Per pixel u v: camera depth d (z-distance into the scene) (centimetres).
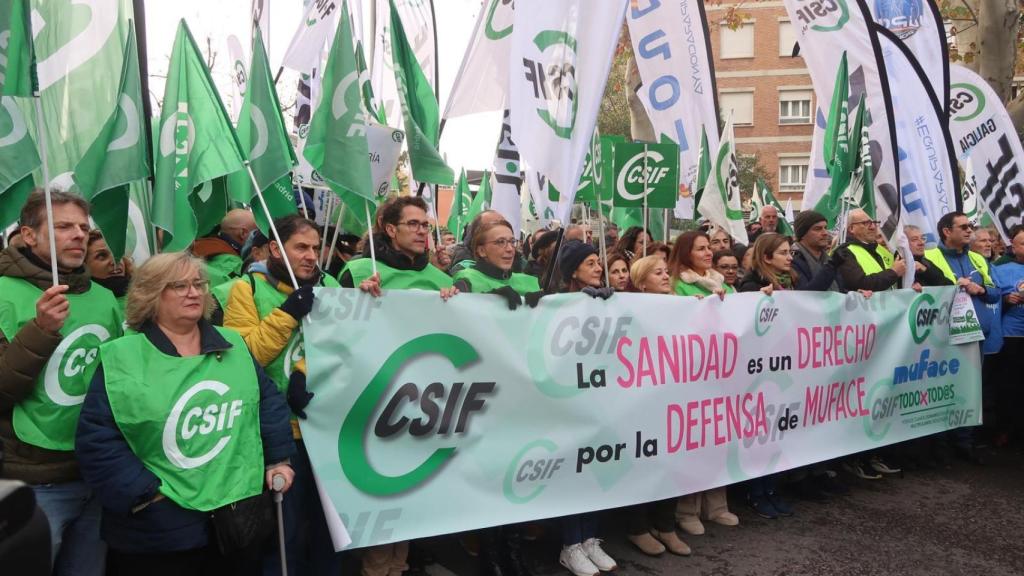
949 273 616
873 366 534
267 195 383
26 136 268
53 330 252
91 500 281
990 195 792
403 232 375
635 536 430
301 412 308
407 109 390
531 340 368
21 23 261
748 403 459
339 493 318
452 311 344
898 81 692
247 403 270
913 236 612
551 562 414
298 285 321
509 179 576
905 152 684
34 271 268
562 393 379
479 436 354
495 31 516
